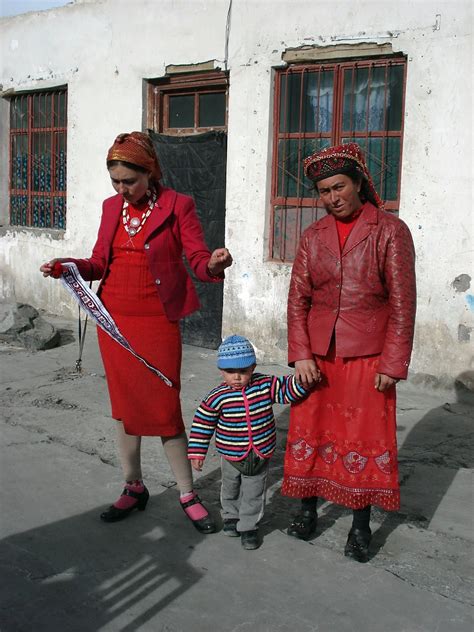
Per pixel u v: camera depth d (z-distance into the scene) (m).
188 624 2.77
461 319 5.64
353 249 3.10
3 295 9.95
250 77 6.73
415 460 4.51
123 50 7.92
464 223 5.55
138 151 3.25
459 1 5.44
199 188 7.41
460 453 4.63
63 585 3.03
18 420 5.18
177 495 3.96
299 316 3.26
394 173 6.15
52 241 9.12
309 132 6.54
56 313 9.23
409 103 5.75
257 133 6.73
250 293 6.93
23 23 9.19
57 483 4.10
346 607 2.88
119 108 8.05
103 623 2.77
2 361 6.84
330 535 3.50
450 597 2.96
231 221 7.00
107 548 3.36
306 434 3.28
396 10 5.79
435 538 3.49
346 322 3.12
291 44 6.43
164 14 7.44
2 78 9.66
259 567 3.19
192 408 5.47
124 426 3.51
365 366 3.13
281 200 6.74
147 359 3.41
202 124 7.54
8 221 10.09
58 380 6.22
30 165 9.65
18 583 3.04
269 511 3.78
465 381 5.66
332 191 3.05
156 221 3.37
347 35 6.09
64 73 8.67
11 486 4.05
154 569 3.17
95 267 3.53
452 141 5.56
